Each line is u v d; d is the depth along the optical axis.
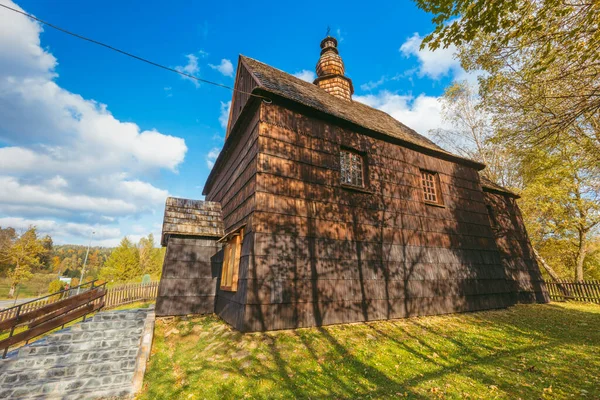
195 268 9.09
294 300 6.34
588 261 23.48
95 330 7.14
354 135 8.95
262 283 6.08
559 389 4.00
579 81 6.57
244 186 7.88
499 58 7.41
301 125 7.85
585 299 14.32
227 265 8.19
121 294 16.20
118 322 7.53
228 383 4.27
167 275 8.68
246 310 5.78
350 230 7.76
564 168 13.12
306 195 7.31
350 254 7.52
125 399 4.67
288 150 7.38
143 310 8.72
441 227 9.96
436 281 8.95
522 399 3.73
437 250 9.46
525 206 19.36
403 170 9.77
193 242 9.32
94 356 6.20
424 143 11.81
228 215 9.59
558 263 23.03
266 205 6.63
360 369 4.72
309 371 4.60
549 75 6.89
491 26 4.75
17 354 6.16
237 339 5.58
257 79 8.05
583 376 4.42
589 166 9.36
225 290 7.69
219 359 5.08
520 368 4.80
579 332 7.31
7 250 35.75
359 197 8.30
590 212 18.12
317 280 6.77
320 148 8.00
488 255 10.96
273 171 6.98
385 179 9.13
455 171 11.55
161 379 4.93
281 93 7.39
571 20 4.99
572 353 5.56
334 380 4.35
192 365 5.09
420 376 4.55
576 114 6.54
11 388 4.98
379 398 3.83
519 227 14.30
